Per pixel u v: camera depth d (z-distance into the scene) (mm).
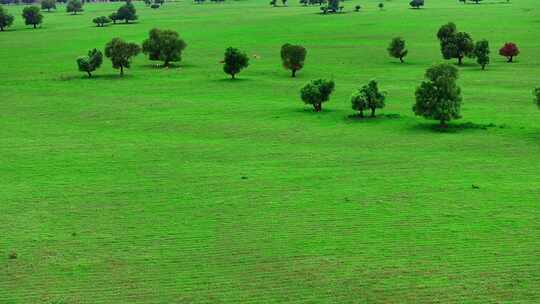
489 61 141625
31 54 168875
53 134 86500
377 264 44656
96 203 58781
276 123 90062
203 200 59031
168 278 43375
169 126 89688
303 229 51438
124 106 103625
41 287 42344
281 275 43406
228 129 87250
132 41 185750
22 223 54031
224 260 45969
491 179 62875
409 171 66438
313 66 142875
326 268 44219
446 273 43000
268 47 173250
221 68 142625
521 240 48031
